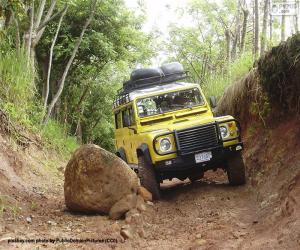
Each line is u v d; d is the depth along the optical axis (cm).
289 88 854
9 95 1191
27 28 1397
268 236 538
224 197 805
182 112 950
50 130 1529
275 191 693
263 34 1367
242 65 1297
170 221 688
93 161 720
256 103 1005
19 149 1095
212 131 846
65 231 618
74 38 1950
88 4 1909
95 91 2628
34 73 1335
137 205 729
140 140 891
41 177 1066
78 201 721
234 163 868
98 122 2733
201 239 575
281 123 891
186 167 844
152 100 953
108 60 2159
